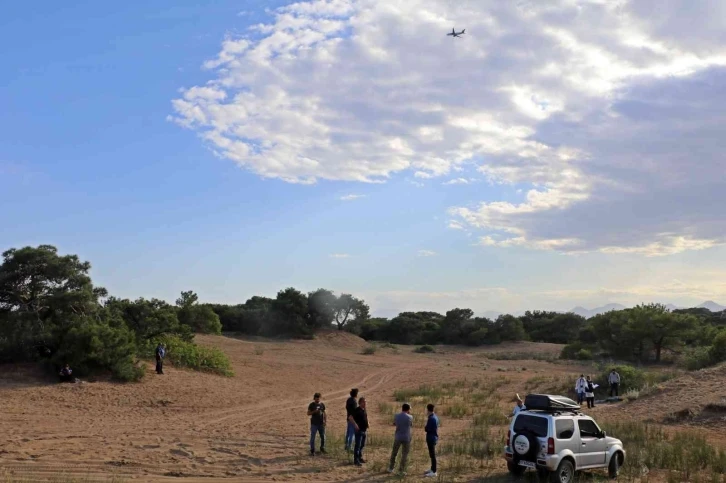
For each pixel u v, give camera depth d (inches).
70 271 1401.3
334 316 3754.9
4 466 571.8
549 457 528.4
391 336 4010.8
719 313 3713.1
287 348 2785.4
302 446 729.6
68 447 677.3
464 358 2906.0
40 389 1116.5
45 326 1316.4
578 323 3878.0
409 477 575.8
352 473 591.5
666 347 2299.5
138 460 621.6
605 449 573.6
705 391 999.0
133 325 1573.6
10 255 1349.7
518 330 3732.8
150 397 1137.4
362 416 634.8
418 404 1231.5
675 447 655.8
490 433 847.1
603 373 1405.0
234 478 561.3
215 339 2650.1
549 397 569.6
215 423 921.5
